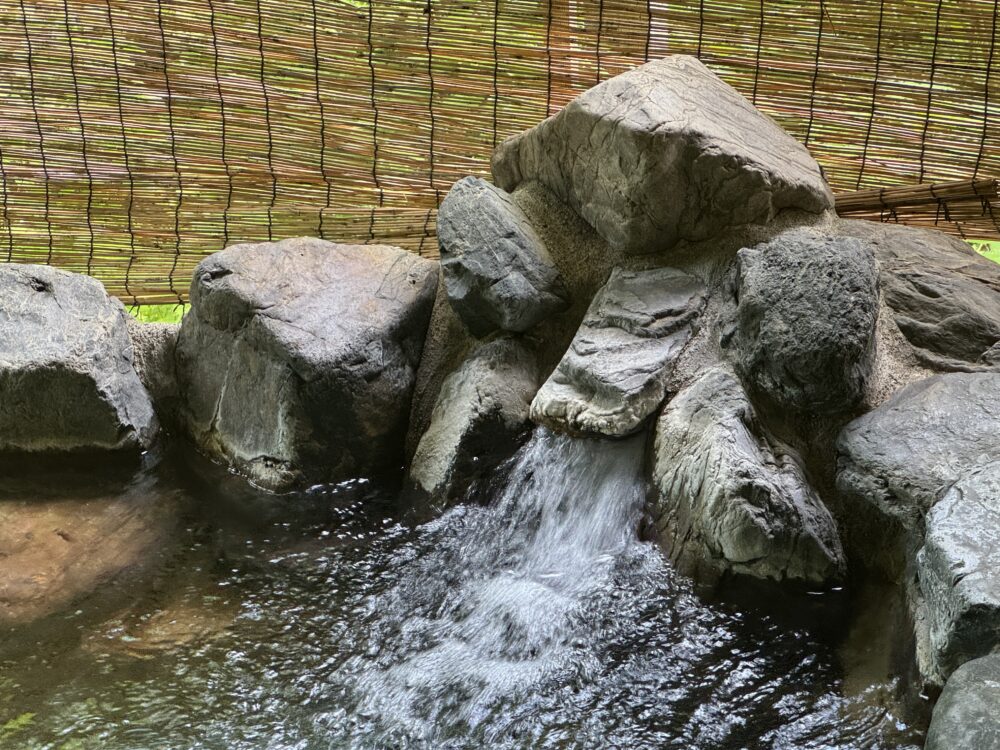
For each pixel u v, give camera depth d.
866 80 3.92
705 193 3.29
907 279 3.29
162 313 5.38
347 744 2.39
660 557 2.84
